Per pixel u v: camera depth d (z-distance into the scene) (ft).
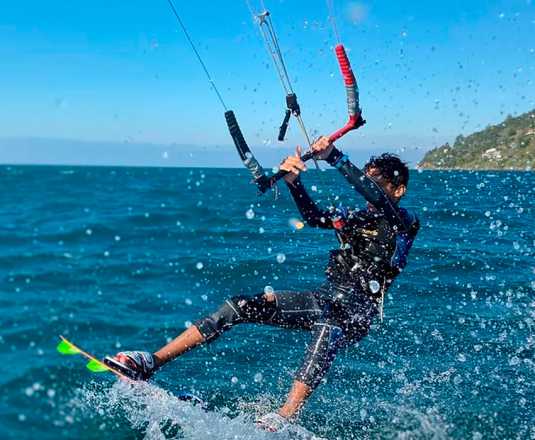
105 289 19.40
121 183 89.40
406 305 17.90
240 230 33.01
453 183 68.39
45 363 12.28
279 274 21.88
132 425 9.73
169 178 119.55
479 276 21.90
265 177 11.14
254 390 11.91
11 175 98.12
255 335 15.07
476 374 12.87
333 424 10.48
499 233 32.53
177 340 11.41
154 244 28.58
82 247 27.53
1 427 9.22
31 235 30.73
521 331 15.76
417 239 29.71
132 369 10.85
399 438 9.99
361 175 11.00
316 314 11.45
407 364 13.41
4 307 16.81
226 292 19.61
